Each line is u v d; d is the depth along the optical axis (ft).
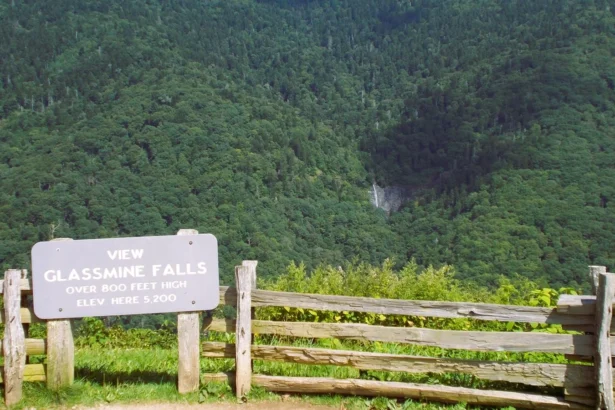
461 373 16.74
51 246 16.66
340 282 30.76
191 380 17.08
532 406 16.03
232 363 19.26
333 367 18.48
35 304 16.55
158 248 17.02
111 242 16.88
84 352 23.25
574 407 15.72
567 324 15.83
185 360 17.08
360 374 17.79
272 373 18.16
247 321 16.90
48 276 16.63
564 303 15.80
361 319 25.13
